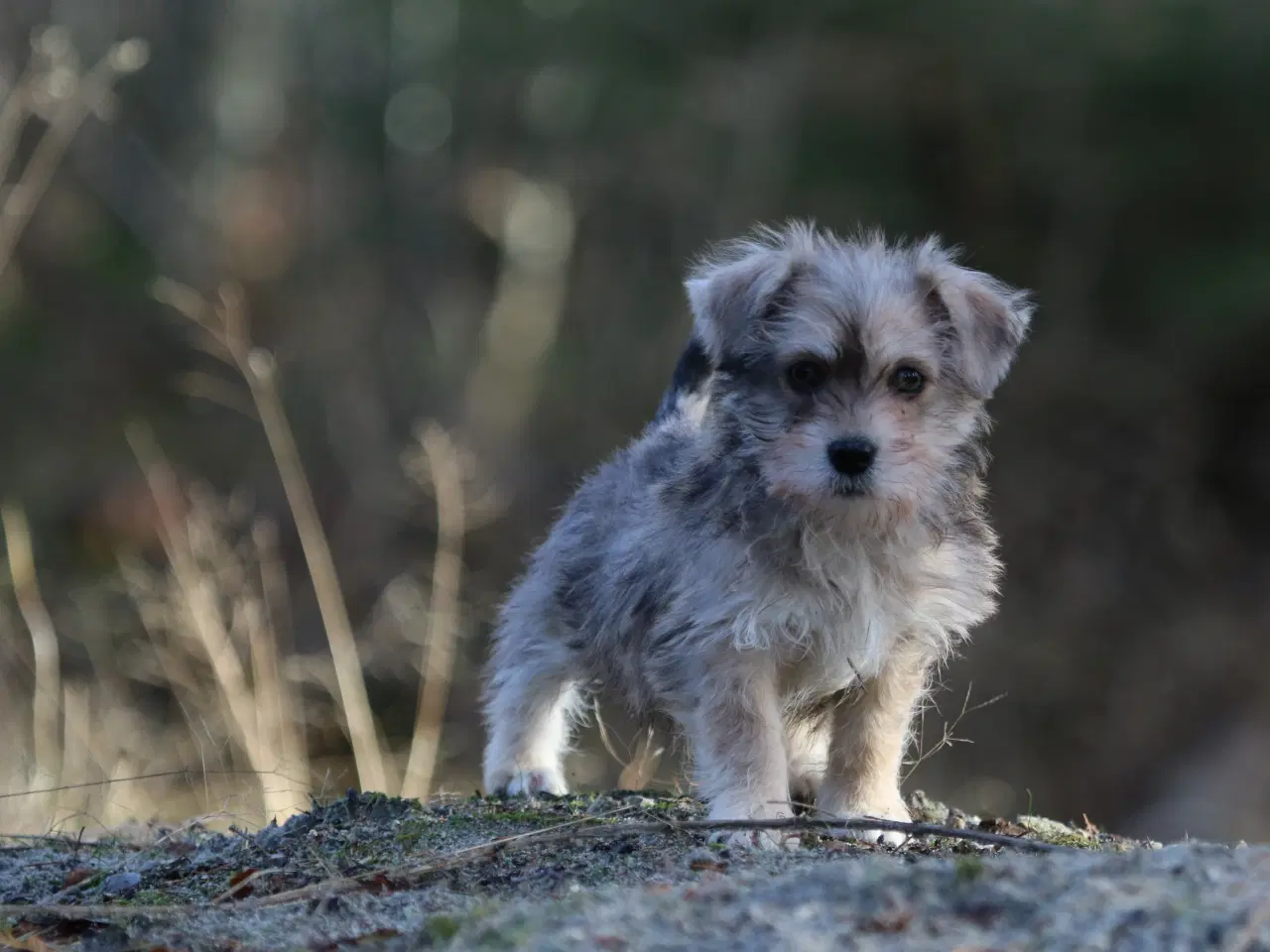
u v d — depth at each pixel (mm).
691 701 5691
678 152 23344
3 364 20531
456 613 13750
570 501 7172
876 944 3578
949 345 5859
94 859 5898
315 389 21250
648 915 3947
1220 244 20203
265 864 5430
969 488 5953
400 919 4570
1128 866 3938
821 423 5527
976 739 16797
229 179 25203
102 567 16453
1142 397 19516
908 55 21391
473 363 22422
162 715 12250
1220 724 17250
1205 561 18844
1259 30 19578
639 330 23016
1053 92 20656
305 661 12711
